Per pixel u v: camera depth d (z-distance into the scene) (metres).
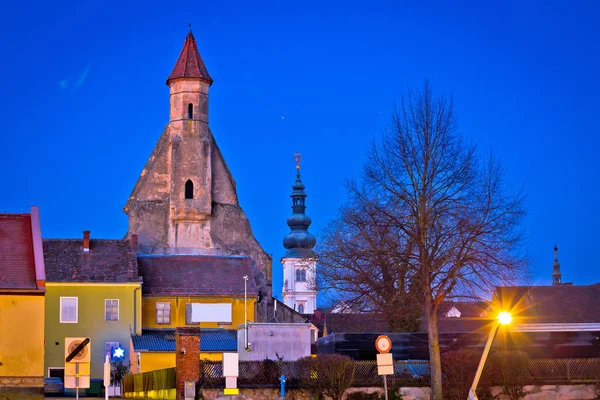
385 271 59.44
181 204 104.94
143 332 80.19
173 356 72.75
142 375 52.91
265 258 104.50
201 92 108.06
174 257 87.06
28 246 44.91
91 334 78.19
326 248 65.56
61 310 78.06
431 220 49.38
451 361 46.34
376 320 72.50
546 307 79.00
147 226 104.75
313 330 105.50
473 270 49.66
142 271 84.50
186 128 107.06
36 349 42.12
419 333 54.12
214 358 75.06
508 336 53.91
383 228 52.19
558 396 45.88
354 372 44.53
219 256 88.19
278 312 100.06
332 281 63.41
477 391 44.97
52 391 68.62
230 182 108.19
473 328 83.94
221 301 82.81
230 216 106.19
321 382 43.34
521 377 45.66
